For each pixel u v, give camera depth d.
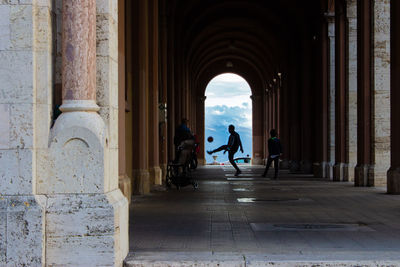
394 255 5.62
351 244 6.31
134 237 6.85
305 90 24.58
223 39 40.50
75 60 5.52
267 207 10.23
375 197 12.35
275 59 37.12
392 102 13.07
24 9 5.46
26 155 5.40
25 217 5.28
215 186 16.25
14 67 5.45
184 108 30.20
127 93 12.37
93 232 5.32
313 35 24.02
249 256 5.60
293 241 6.52
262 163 46.38
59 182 5.47
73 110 5.53
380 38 15.33
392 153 13.15
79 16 5.52
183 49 29.62
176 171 14.98
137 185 12.98
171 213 9.30
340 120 18.75
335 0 18.91
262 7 30.20
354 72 18.48
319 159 21.70
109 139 5.70
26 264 5.28
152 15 15.77
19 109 5.43
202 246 6.22
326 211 9.59
